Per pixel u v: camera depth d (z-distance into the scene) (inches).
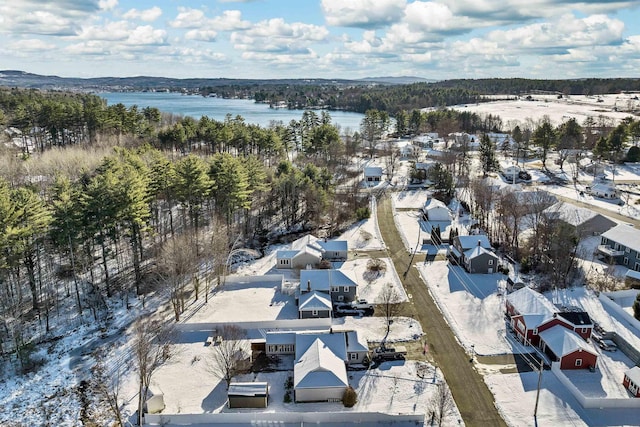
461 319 2220.7
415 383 1786.4
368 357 1915.6
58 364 1972.2
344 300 2413.9
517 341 2042.3
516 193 3462.1
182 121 5664.4
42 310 2348.7
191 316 2283.5
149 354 1961.1
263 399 1664.6
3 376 1902.1
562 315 1999.3
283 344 1971.0
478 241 2832.2
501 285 2549.2
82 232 2384.4
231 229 3161.9
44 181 3385.8
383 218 3683.6
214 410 1664.6
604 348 1974.7
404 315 2263.8
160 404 1670.8
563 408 1643.7
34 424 1641.2
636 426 1555.1
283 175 3671.3
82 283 2588.6
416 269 2773.1
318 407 1675.7
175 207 3499.0
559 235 2655.0
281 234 3373.5
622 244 2706.7
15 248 2118.6
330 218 3602.4
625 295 2327.8
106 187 2370.8
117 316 2325.3
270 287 2586.1
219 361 1897.1
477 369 1865.2
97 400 1750.7
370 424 1578.5
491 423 1583.4
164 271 2477.9
